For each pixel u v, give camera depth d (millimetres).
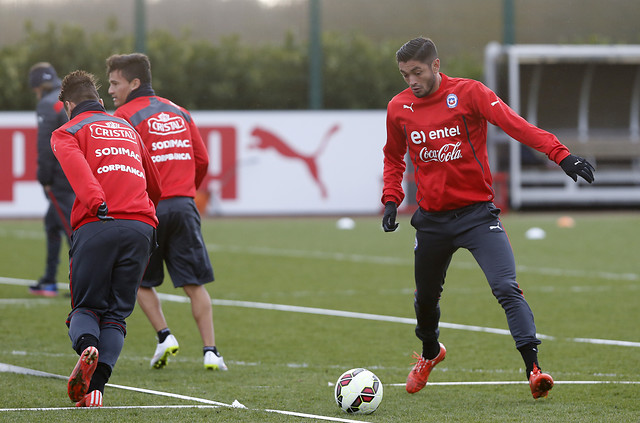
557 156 15680
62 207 29750
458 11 87250
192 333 25719
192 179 20953
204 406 16031
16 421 14570
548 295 32531
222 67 81500
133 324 27297
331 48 83000
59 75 79375
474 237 16844
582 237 53125
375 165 68375
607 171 74188
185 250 20656
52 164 29422
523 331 16062
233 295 32906
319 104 75875
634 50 72000
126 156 16188
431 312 17609
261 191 67375
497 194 71500
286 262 42500
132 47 79938
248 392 17609
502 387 18250
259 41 84312
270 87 82125
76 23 81312
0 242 49969
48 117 29188
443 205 16906
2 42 81250
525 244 49750
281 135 67438
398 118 17172
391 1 86688
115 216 15766
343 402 15523
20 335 24750
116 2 81750
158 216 20359
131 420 14750
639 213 71312
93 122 16234
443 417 15234
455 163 16766
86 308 15797
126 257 15781
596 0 87938
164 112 20859
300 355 22453
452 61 87188
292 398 17031
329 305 30703
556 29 88062
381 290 34125
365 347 23562
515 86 70875
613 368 20266
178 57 80750
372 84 82688
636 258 43562
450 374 19812
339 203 68125
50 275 32438
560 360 21344
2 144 64375
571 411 15625
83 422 14555
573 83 74438
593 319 27641
